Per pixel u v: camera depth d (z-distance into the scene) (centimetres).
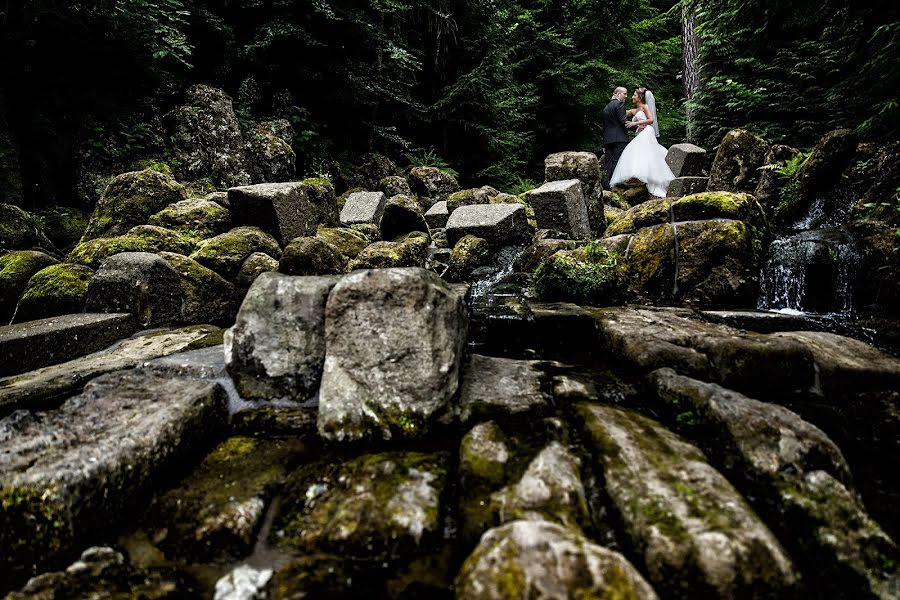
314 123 966
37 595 120
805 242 406
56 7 532
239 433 217
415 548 146
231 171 726
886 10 543
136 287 357
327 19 873
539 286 457
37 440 167
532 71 1388
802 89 793
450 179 1007
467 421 215
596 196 782
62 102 583
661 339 285
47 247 473
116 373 245
